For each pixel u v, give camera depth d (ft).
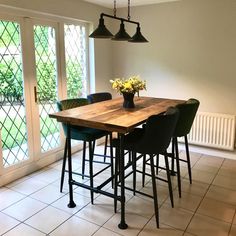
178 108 8.53
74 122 7.90
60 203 9.02
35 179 10.83
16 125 10.65
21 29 10.30
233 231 7.57
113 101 10.93
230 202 9.13
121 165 7.49
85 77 14.23
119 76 15.65
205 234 7.43
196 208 8.75
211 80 12.91
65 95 12.94
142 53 14.53
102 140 15.47
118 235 7.36
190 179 10.55
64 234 7.38
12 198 9.29
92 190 8.41
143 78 14.82
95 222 7.96
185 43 13.19
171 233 7.47
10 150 10.52
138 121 7.41
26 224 7.83
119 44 15.19
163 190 9.96
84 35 13.75
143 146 7.59
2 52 9.74
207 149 13.70
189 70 13.38
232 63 12.23
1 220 8.01
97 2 13.20
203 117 13.02
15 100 10.48
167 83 14.14
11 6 9.45
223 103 12.84
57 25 12.02
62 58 12.50
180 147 14.49
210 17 12.31
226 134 12.59
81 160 12.84
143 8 13.96
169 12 13.29
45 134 12.12
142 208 8.75
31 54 10.87
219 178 11.01
